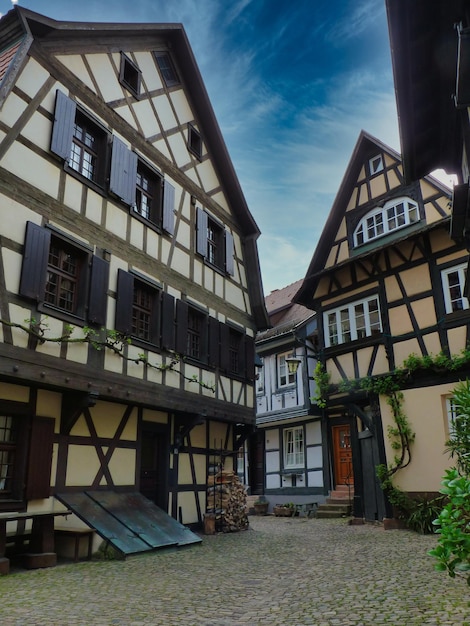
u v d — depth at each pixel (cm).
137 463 995
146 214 1056
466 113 752
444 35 733
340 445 1683
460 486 325
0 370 672
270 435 1934
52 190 804
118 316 888
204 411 1104
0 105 699
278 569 686
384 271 1327
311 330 1777
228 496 1182
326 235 1505
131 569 677
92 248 864
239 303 1332
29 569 673
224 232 1306
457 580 568
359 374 1321
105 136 941
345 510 1499
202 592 552
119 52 1027
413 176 954
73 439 859
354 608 474
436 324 1184
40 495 774
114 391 862
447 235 1209
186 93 1248
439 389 1144
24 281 719
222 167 1330
